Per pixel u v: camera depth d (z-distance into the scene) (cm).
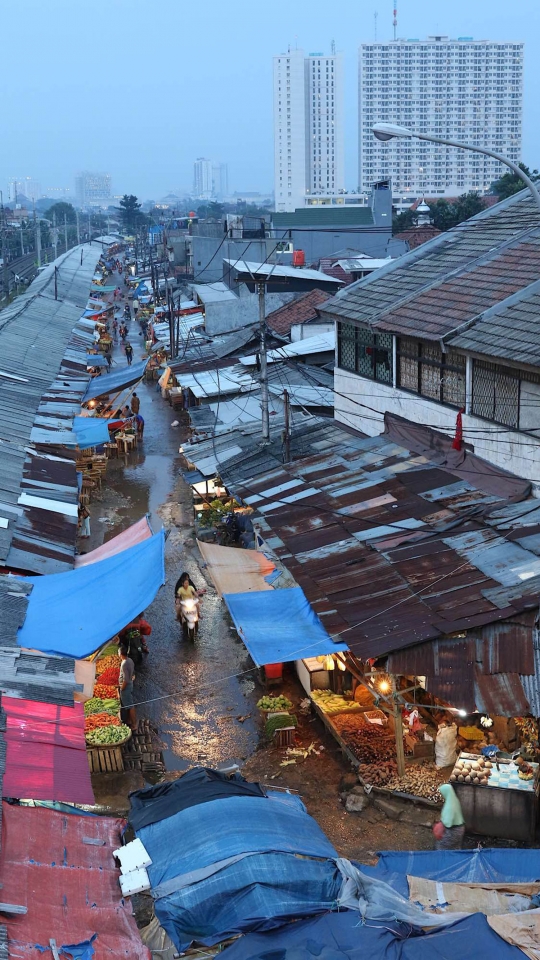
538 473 1791
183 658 2181
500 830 1434
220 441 2920
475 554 1677
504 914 1026
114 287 9912
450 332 1991
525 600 1478
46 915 984
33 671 1557
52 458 2759
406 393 2325
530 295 1988
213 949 1048
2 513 2208
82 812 1208
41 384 3884
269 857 1076
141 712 1931
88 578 1942
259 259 6316
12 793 1173
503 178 8706
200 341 5041
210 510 2961
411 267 2658
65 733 1374
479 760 1485
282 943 966
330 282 5097
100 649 1786
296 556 1848
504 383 1886
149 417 4728
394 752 1673
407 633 1490
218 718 1900
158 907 1030
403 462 2170
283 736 1772
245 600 1769
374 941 952
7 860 1051
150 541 2030
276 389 3378
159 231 13262
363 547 1817
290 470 2323
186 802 1215
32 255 13575
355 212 7475
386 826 1495
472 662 1450
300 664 2020
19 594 1866
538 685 1407
